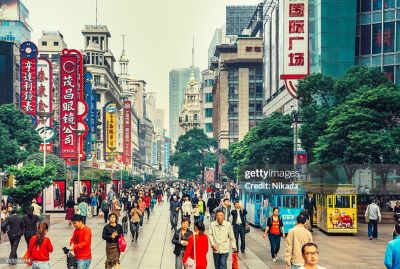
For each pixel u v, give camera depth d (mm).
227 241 20016
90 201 62000
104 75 176375
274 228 28438
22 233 26703
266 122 93750
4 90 111250
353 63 91625
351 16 91500
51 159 78750
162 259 29922
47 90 84250
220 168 173250
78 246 18234
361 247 34906
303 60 75500
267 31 153625
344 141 56938
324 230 42875
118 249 20594
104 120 142000
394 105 55594
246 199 52281
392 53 89500
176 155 194375
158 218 61031
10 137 85562
